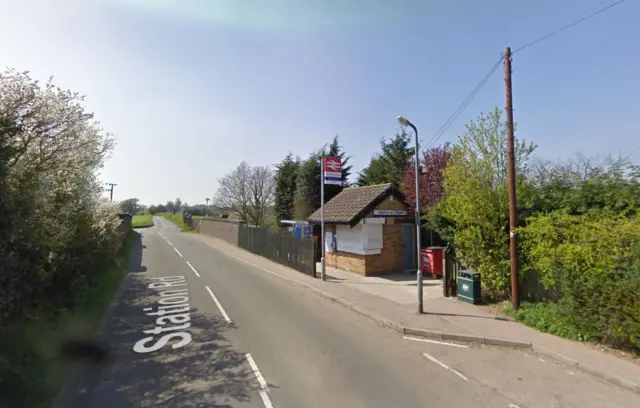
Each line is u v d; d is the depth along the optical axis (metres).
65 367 5.75
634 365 5.67
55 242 6.78
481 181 9.55
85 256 9.55
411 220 15.91
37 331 6.25
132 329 7.88
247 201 41.22
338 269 16.39
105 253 12.78
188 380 5.40
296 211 31.25
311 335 7.56
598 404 4.74
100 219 11.99
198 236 40.31
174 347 6.79
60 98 6.73
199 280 13.98
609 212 7.20
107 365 5.95
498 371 5.78
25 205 4.95
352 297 10.80
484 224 9.45
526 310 8.12
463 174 9.77
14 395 4.39
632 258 6.06
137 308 9.73
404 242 15.65
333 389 5.13
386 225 15.15
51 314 7.24
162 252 23.84
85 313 8.53
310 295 11.59
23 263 4.60
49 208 6.71
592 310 6.55
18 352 5.23
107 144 10.67
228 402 4.75
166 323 8.34
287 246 17.64
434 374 5.66
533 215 8.62
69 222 8.05
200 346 6.84
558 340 6.81
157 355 6.39
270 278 14.65
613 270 6.26
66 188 7.85
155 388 5.14
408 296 10.81
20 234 4.61
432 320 8.30
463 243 10.30
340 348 6.80
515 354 6.52
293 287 12.88
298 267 16.16
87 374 5.59
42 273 5.64
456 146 10.15
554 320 7.38
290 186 33.56
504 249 9.21
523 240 8.63
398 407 4.63
